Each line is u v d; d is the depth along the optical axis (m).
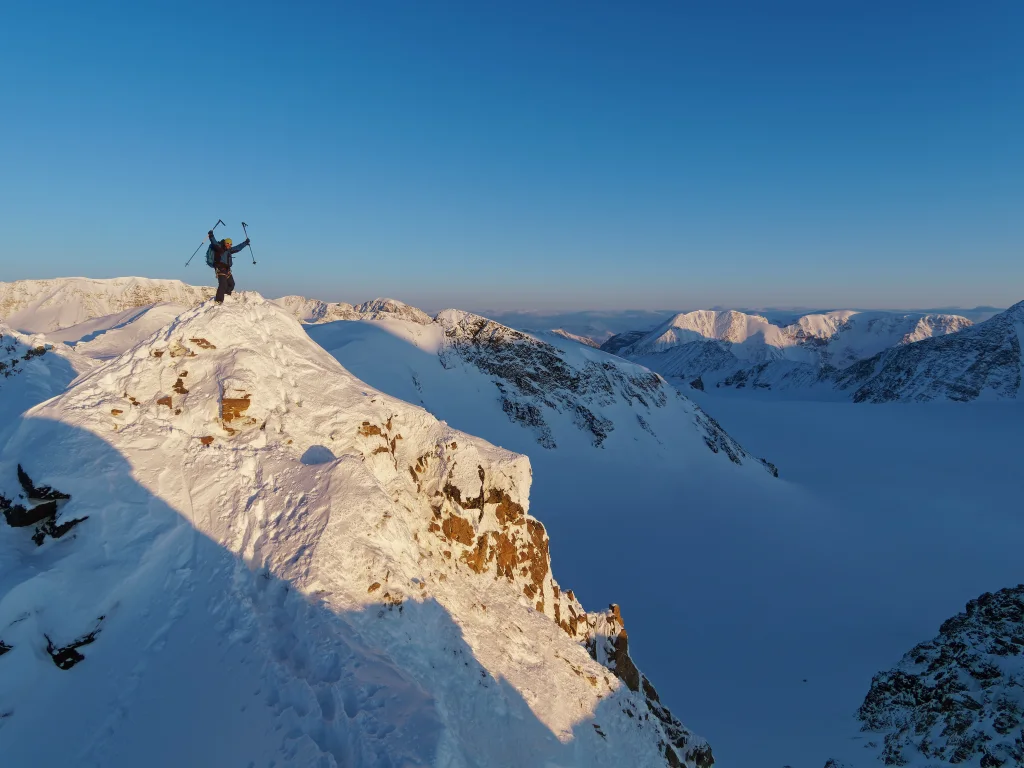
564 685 19.92
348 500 17.17
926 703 34.34
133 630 14.01
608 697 21.34
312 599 14.35
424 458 24.12
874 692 39.88
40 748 11.80
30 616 13.18
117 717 12.32
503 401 121.62
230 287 23.44
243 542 16.09
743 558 81.81
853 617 65.38
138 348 20.97
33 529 15.34
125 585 14.55
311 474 18.02
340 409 21.94
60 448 16.34
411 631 15.80
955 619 42.19
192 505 16.95
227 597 14.52
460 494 23.52
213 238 23.25
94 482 15.92
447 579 20.50
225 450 18.78
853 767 32.06
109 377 19.78
